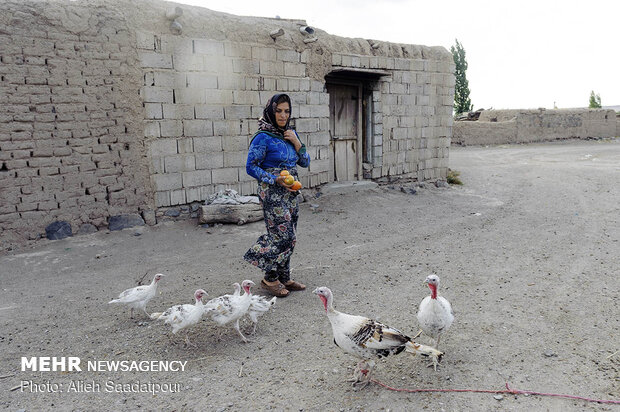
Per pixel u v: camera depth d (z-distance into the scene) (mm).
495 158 21422
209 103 9922
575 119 31531
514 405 3619
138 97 9047
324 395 3855
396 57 13469
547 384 3881
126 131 9016
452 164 19156
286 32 11086
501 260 7246
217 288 6277
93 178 8742
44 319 5375
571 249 7691
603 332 4762
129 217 9156
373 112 13227
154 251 7945
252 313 4875
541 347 4508
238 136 10445
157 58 9156
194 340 4906
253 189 10844
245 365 4383
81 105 8477
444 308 4121
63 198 8453
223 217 9562
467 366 4203
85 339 4922
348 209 11102
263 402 3785
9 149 7828
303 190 11859
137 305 5098
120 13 8695
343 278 6617
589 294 5766
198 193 9992
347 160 13328
